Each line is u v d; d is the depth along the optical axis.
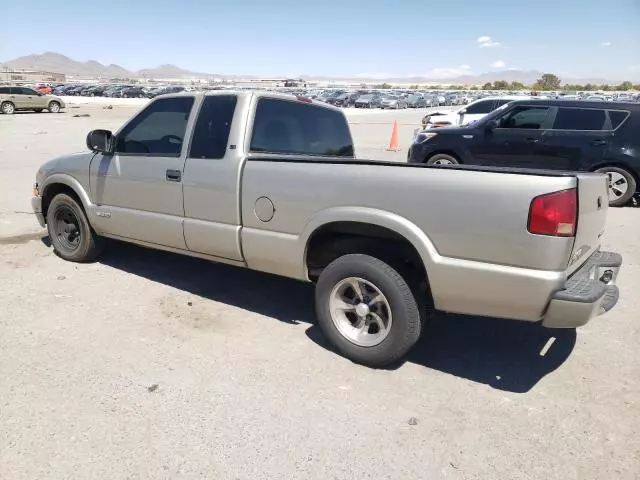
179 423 3.00
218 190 4.23
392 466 2.71
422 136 10.87
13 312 4.40
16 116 31.48
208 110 4.39
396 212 3.43
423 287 3.63
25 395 3.21
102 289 5.00
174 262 5.88
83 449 2.76
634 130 9.18
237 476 2.61
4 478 2.54
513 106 9.95
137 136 4.91
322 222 3.69
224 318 4.43
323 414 3.12
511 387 3.50
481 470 2.69
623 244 7.10
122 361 3.65
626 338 4.26
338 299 3.80
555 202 2.98
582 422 3.11
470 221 3.19
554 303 3.05
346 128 5.53
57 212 5.70
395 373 3.64
